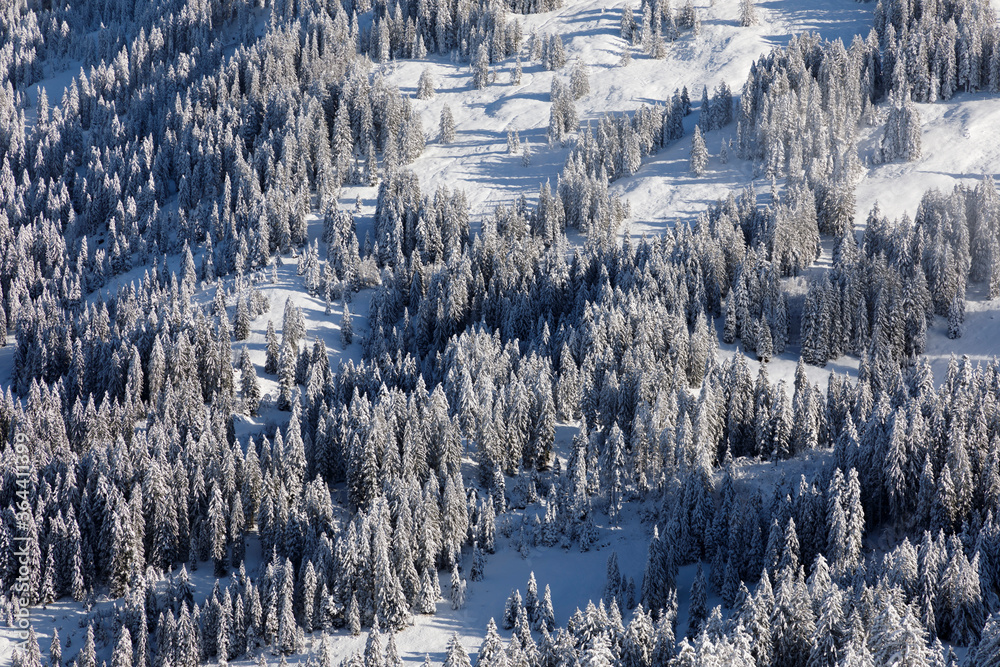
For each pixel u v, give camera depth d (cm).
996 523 18000
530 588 18850
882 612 14425
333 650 18938
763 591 16162
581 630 16988
